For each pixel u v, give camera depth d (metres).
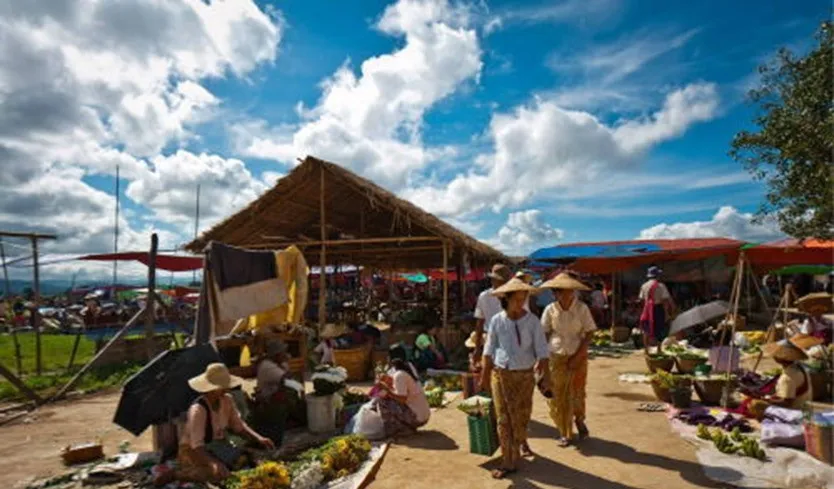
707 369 8.81
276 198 14.38
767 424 6.06
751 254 16.31
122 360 13.68
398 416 6.80
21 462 6.32
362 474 5.44
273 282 8.84
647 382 9.82
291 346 10.30
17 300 27.53
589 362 12.65
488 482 5.23
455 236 13.83
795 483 4.82
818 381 8.03
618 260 17.73
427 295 27.94
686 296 19.75
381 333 14.02
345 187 14.59
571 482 5.12
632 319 17.36
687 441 6.20
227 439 5.77
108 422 8.23
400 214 13.66
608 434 6.60
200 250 15.21
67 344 19.52
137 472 5.76
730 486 4.91
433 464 5.81
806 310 10.92
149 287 9.05
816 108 9.85
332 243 14.24
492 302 7.70
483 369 5.61
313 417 7.21
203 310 7.58
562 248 20.36
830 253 15.95
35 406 9.33
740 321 15.74
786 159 10.16
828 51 9.62
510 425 5.38
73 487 5.45
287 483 5.07
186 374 6.18
